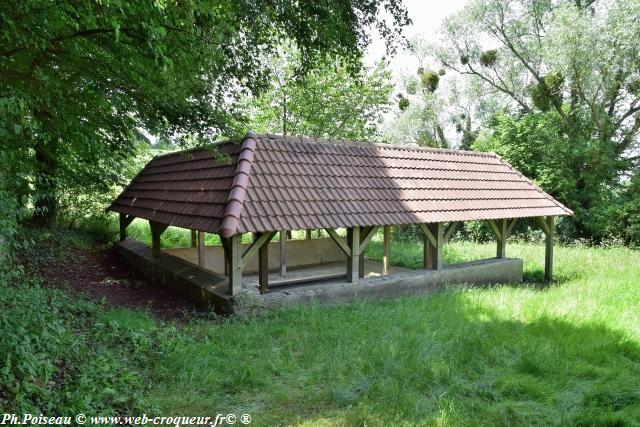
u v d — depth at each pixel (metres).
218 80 6.91
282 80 16.77
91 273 9.88
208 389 4.45
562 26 17.86
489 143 21.56
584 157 18.94
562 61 18.16
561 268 12.76
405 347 5.46
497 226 11.42
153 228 9.94
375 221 8.11
